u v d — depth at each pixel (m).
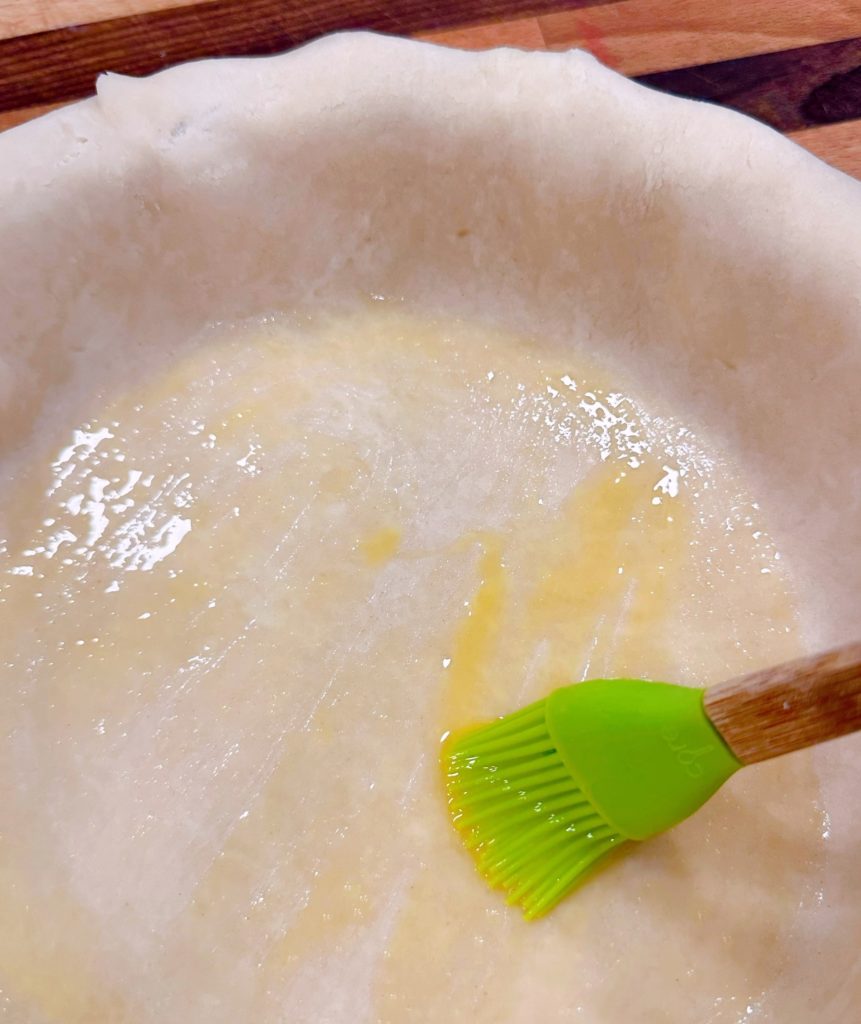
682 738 0.15
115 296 0.22
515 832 0.19
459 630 0.21
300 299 0.24
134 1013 0.18
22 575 0.22
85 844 0.19
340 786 0.20
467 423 0.24
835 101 0.25
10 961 0.18
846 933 0.18
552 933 0.19
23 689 0.20
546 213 0.22
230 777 0.20
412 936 0.19
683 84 0.25
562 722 0.17
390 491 0.23
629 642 0.21
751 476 0.23
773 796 0.20
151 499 0.22
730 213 0.21
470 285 0.24
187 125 0.21
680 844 0.19
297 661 0.21
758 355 0.22
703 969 0.18
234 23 0.26
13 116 0.24
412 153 0.22
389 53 0.22
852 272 0.20
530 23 0.26
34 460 0.23
